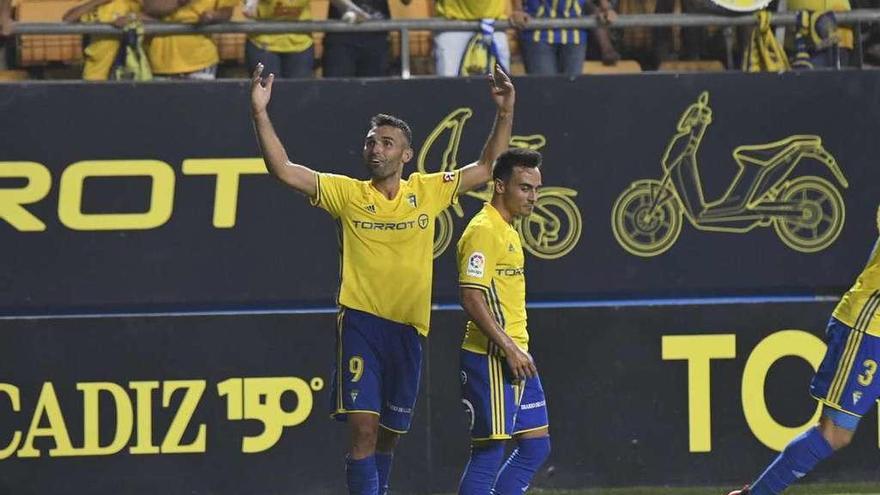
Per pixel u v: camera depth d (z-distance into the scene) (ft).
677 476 93.66
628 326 93.25
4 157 90.02
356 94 91.91
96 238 91.04
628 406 93.30
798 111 93.66
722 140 93.40
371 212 74.69
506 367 74.90
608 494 92.58
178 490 91.40
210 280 91.66
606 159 92.99
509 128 77.41
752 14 96.22
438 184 76.38
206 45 98.02
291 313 91.91
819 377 78.64
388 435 79.00
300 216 92.02
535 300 93.61
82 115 90.48
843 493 92.27
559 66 99.86
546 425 77.15
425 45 107.04
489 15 97.40
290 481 92.02
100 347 90.84
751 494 79.25
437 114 92.22
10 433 90.27
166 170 91.20
